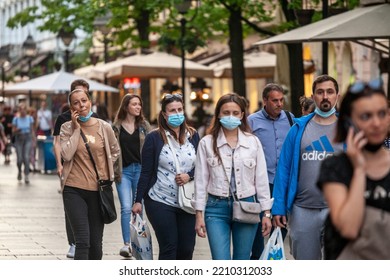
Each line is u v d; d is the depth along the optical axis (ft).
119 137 65.00
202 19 133.28
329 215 29.09
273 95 54.95
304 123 43.37
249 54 152.15
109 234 75.15
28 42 240.12
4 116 185.06
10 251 64.95
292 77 99.81
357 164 27.50
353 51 164.25
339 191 27.86
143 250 50.52
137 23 172.76
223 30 135.13
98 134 50.29
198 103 168.04
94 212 50.03
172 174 48.52
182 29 134.62
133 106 65.10
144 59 156.25
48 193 111.34
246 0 113.19
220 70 154.51
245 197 44.70
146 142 48.98
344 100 28.02
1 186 122.62
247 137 45.11
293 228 43.24
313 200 42.73
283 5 107.65
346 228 27.58
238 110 44.57
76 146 49.60
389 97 77.61
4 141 144.15
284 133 55.31
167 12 232.32
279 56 115.44
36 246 67.51
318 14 105.70
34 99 296.92
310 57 174.40
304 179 42.93
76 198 49.65
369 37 66.74
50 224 80.38
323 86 43.19
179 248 48.91
